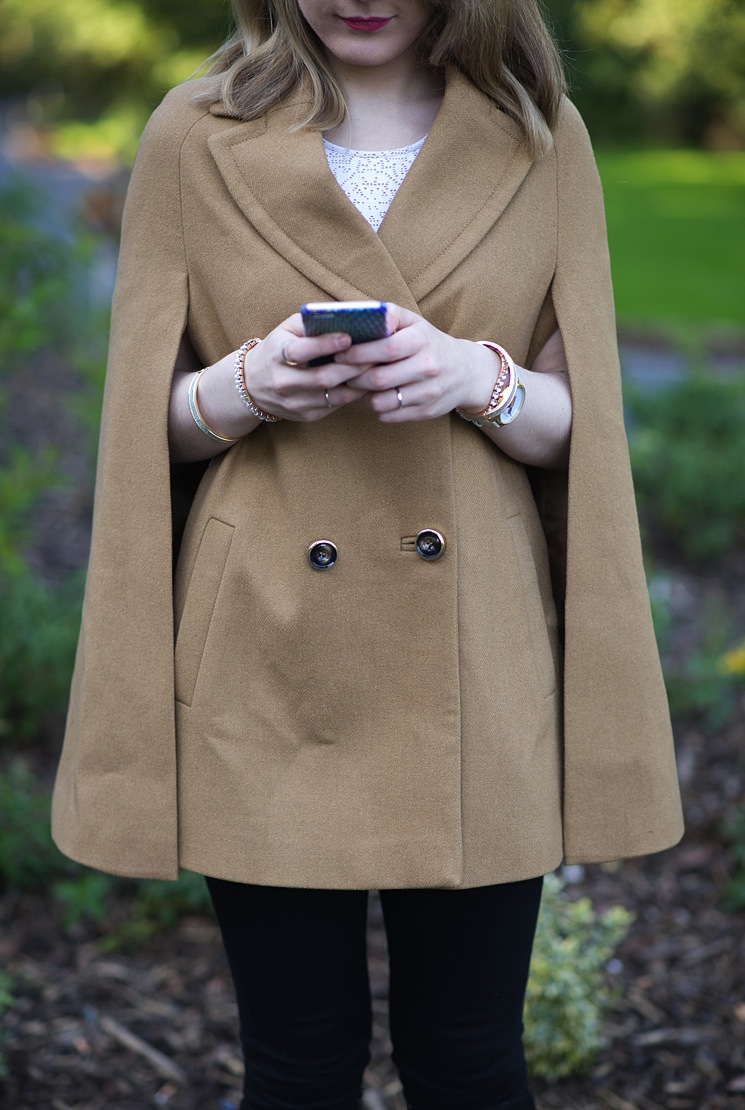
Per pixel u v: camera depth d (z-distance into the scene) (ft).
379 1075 8.13
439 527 5.34
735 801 11.21
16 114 81.61
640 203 58.65
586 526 5.60
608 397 5.62
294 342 4.78
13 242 12.20
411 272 5.27
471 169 5.39
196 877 9.66
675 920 9.77
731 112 77.41
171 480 6.02
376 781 5.40
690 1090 7.98
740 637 15.01
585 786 5.70
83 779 5.62
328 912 5.56
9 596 11.73
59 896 9.38
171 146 5.50
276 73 5.49
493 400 5.25
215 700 5.44
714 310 36.27
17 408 19.21
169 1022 8.59
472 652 5.41
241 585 5.41
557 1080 8.11
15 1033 8.43
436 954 5.63
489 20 5.29
